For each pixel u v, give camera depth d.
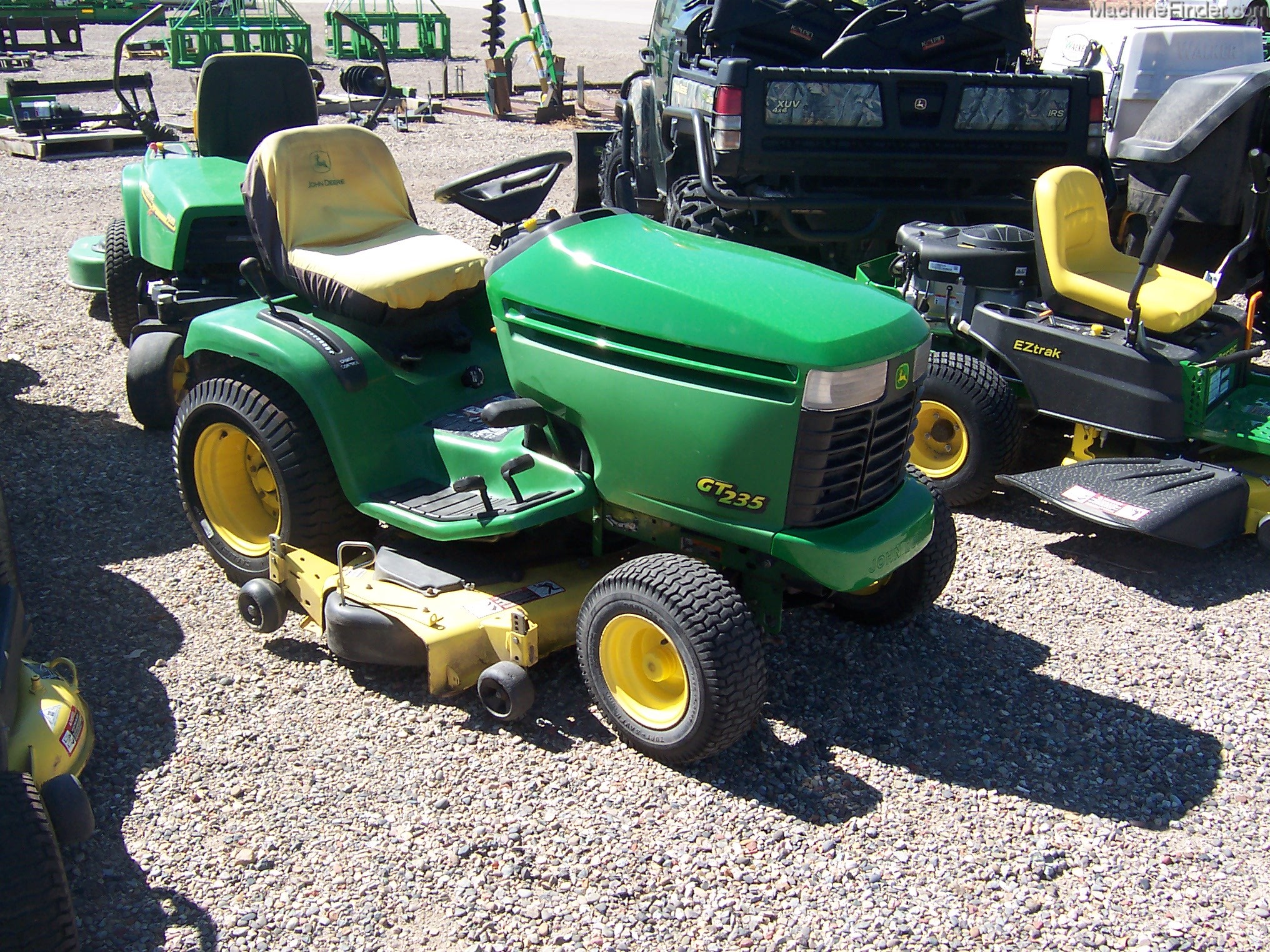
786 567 3.41
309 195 4.24
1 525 3.41
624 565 3.37
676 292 3.26
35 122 12.80
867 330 3.20
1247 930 2.84
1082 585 4.54
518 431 3.85
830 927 2.82
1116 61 9.05
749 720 3.24
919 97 5.95
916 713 3.69
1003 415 4.96
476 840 3.07
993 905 2.90
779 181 6.10
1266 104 5.86
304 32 19.94
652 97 7.89
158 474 5.29
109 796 3.20
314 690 3.73
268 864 2.97
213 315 4.17
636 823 3.15
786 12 6.69
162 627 4.06
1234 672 3.94
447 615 3.57
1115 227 6.95
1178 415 4.73
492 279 3.66
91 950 2.69
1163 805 3.29
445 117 15.71
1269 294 6.49
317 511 4.00
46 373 6.49
